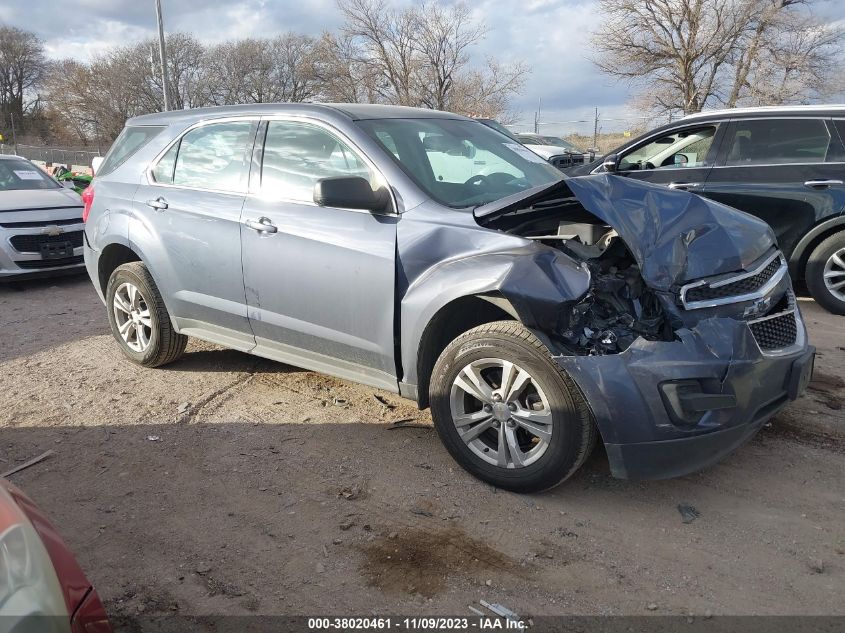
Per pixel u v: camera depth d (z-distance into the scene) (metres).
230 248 4.21
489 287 3.08
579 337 3.08
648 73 29.12
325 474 3.55
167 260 4.59
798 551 2.86
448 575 2.77
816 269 6.34
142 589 2.72
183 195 4.54
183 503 3.31
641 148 7.51
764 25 25.97
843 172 6.16
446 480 3.46
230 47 54.81
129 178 4.96
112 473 3.62
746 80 27.16
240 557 2.90
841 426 3.93
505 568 2.80
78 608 1.70
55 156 41.84
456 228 3.38
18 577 1.59
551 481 3.16
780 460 3.59
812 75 25.81
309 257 3.81
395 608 2.60
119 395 4.64
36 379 4.98
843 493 3.28
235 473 3.59
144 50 55.22
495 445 3.38
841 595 2.59
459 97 34.97
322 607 2.61
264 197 4.13
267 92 55.16
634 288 3.32
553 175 4.50
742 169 6.63
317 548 2.95
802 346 3.30
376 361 3.68
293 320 3.99
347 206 3.50
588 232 3.66
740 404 2.94
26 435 4.08
